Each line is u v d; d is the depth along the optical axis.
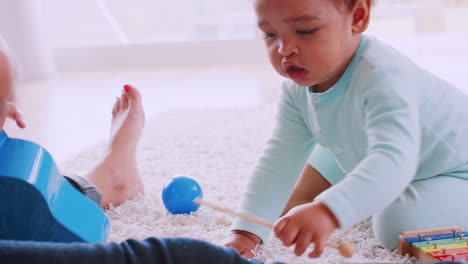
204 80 2.84
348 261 0.86
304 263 0.86
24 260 0.63
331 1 0.82
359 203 0.76
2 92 0.79
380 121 0.84
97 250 0.64
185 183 1.08
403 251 0.88
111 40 3.68
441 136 0.94
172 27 3.72
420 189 0.93
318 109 0.95
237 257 0.68
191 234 0.98
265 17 0.83
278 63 0.86
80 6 3.68
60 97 2.57
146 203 1.14
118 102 1.32
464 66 2.73
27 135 1.88
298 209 0.75
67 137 1.85
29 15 3.07
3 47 0.80
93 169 1.16
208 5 3.68
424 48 3.21
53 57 3.48
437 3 3.24
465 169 0.96
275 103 2.13
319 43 0.83
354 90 0.89
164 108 2.23
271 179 0.97
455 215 0.91
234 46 3.34
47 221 0.77
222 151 1.53
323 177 1.11
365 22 0.87
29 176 0.75
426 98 0.93
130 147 1.21
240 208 0.95
